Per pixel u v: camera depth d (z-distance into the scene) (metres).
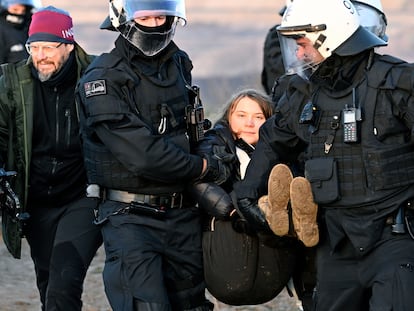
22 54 24.34
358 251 13.11
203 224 14.75
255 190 14.03
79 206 16.14
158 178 14.08
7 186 15.60
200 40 82.94
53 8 15.84
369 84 13.03
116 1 14.10
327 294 13.55
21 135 15.75
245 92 15.25
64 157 15.98
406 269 12.80
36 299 20.86
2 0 24.20
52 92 15.89
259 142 14.23
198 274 14.74
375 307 12.82
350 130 12.99
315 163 13.25
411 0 94.69
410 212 13.11
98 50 73.94
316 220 13.44
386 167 12.92
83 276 15.88
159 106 14.27
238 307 19.70
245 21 94.38
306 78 13.52
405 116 12.91
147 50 14.09
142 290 13.94
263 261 14.48
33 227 16.31
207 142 14.74
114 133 13.98
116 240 14.25
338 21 13.15
